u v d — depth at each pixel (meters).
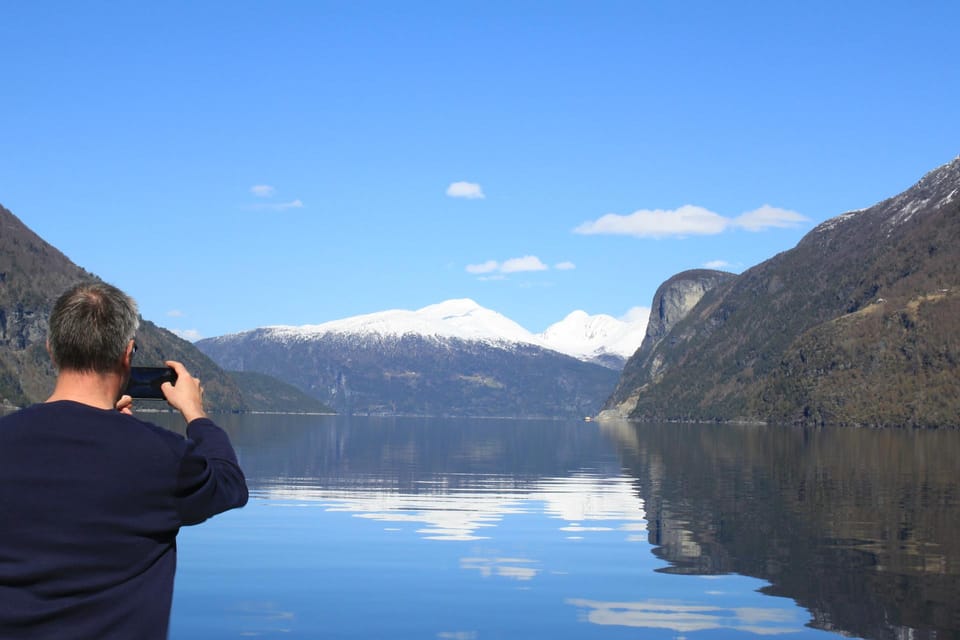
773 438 115.31
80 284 4.42
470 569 17.47
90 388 4.31
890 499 31.44
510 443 91.12
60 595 3.93
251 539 20.78
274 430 114.62
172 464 4.16
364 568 17.44
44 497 3.96
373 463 51.19
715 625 13.48
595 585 16.14
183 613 13.79
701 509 28.11
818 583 16.39
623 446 83.81
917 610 14.43
